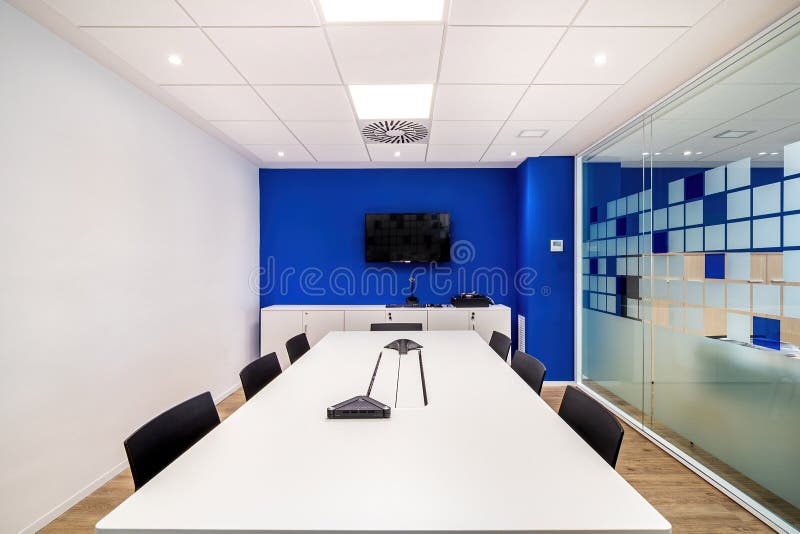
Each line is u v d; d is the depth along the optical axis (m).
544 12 1.82
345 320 4.55
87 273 2.34
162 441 1.35
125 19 1.89
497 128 3.44
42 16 1.94
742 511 2.12
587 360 4.23
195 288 3.52
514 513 0.95
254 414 1.63
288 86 2.61
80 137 2.29
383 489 1.06
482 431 1.46
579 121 3.26
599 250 3.93
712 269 2.36
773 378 1.93
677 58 2.23
